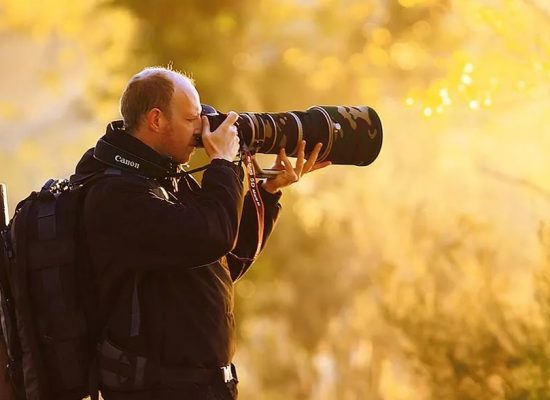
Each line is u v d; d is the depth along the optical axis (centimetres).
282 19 5581
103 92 5034
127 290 1131
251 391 3791
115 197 1123
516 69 2297
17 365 1184
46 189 1163
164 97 1142
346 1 5900
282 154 1207
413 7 4856
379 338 2491
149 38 4419
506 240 2642
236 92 4472
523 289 2295
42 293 1137
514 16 2311
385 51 5419
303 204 5059
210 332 1140
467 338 2038
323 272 4809
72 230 1139
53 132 8150
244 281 4400
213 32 4403
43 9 5959
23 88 8556
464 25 3403
